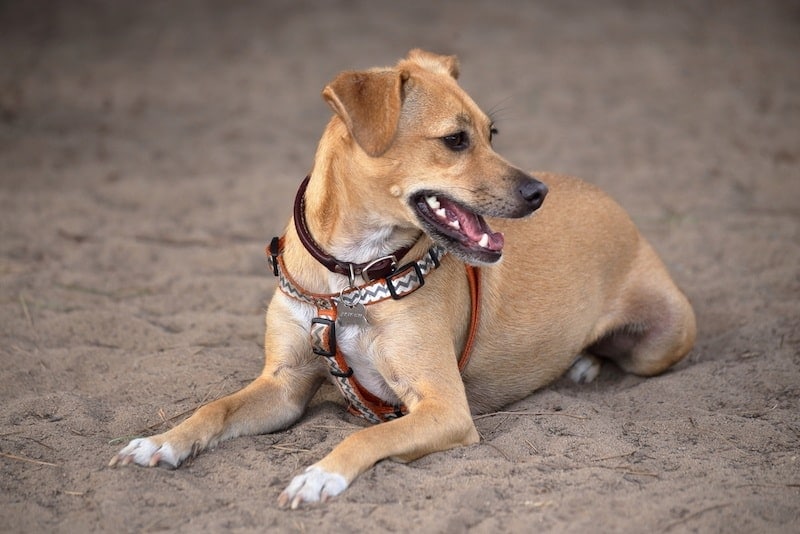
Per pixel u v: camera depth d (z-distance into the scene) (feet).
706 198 44.98
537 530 18.30
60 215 41.83
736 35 81.10
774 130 56.65
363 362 23.26
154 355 27.81
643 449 21.88
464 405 22.11
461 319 23.80
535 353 25.84
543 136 55.72
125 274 35.40
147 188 46.21
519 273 25.50
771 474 20.51
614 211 28.45
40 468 21.26
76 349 28.25
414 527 18.52
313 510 19.24
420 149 21.93
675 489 19.70
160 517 19.16
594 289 27.25
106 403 24.82
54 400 24.44
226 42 78.54
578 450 21.67
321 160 22.74
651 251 29.17
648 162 51.06
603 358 30.12
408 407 22.71
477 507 19.12
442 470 20.61
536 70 71.10
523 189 22.03
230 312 32.04
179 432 21.49
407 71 22.16
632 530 18.20
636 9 91.04
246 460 21.49
